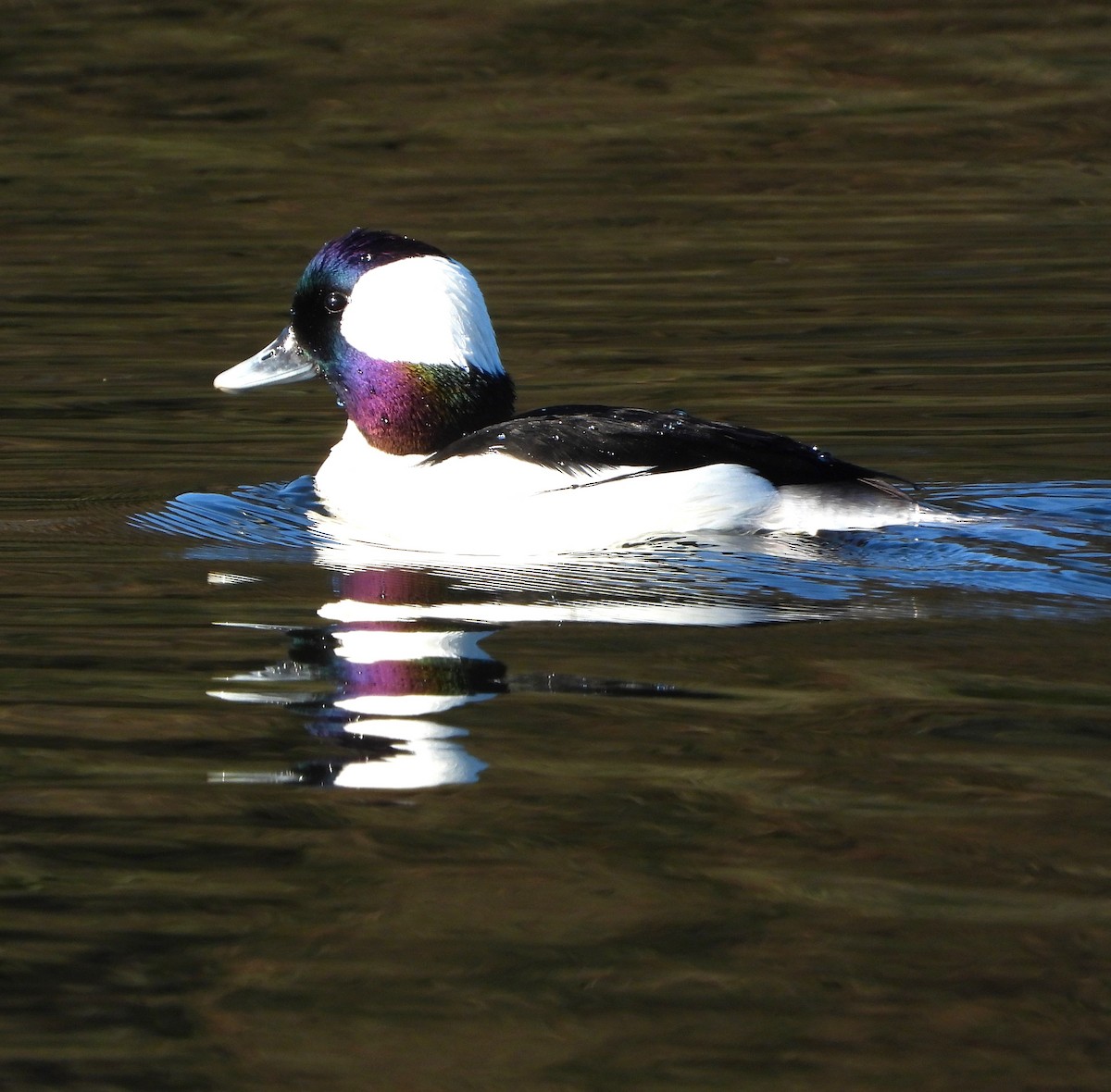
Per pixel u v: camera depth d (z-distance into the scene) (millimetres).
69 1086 5242
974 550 10531
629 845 6719
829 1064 5305
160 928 6137
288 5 35281
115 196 25438
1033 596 9758
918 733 7734
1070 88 30531
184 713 8188
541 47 33219
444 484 11391
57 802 7195
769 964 5859
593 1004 5648
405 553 10945
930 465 13242
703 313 19062
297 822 6977
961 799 7055
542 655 8852
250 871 6562
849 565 10297
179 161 27344
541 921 6164
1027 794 7094
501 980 5793
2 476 13258
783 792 7156
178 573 10617
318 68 32125
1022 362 16641
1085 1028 5473
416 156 27484
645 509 10812
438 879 6477
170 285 20656
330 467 12570
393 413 12266
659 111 29891
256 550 11125
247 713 8164
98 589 10297
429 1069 5305
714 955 5918
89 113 29984
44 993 5738
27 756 7684
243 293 20188
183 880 6500
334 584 10305
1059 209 24047
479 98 30641
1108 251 21641
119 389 16312
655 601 9766
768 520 10797
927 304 19172
